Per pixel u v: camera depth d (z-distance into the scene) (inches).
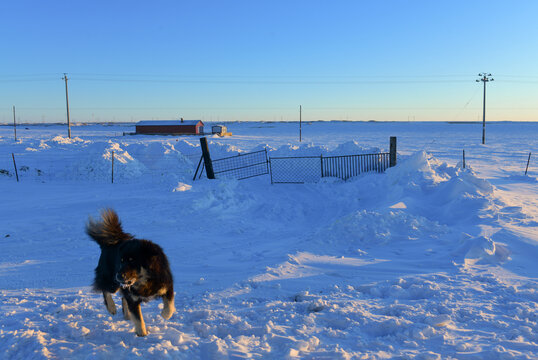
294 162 932.0
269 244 402.9
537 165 1226.0
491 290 241.4
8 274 311.4
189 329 189.8
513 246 326.6
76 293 264.4
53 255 366.9
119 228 194.9
